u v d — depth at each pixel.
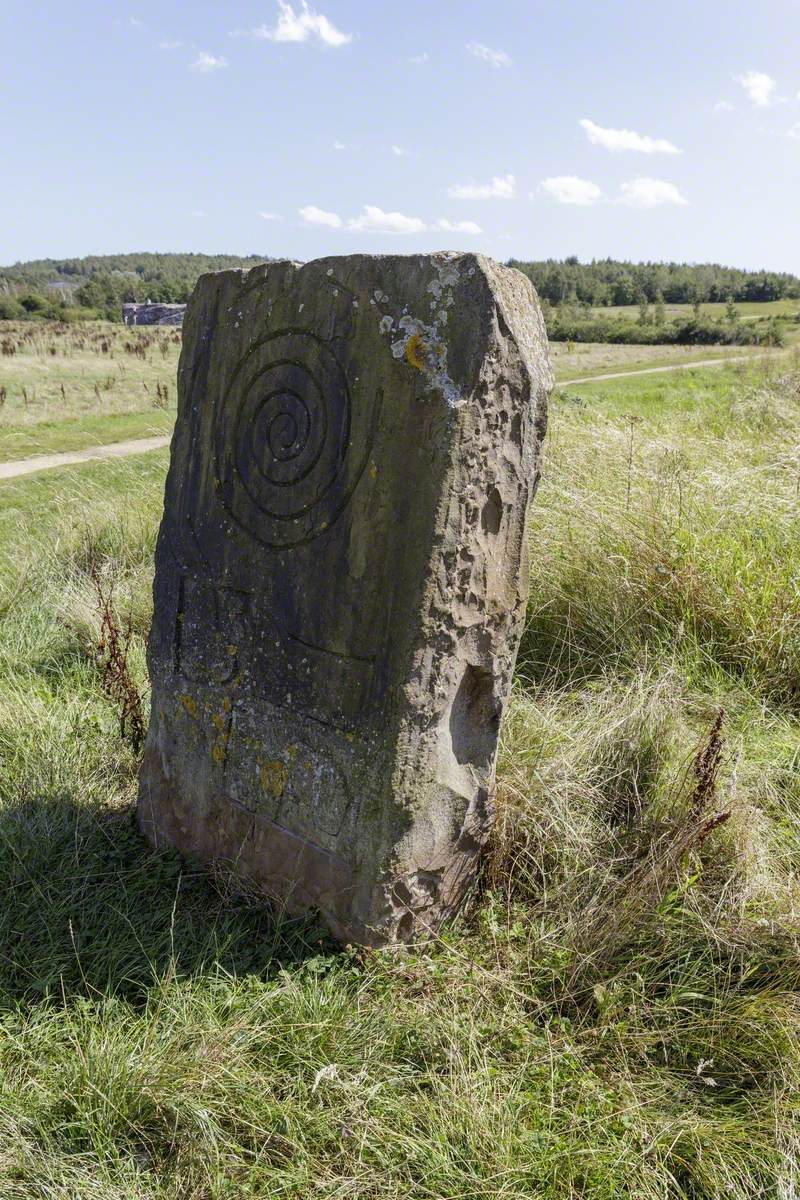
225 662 2.88
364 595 2.46
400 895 2.59
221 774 2.93
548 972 2.59
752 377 16.92
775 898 2.75
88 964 2.58
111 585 5.14
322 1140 2.08
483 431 2.35
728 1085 2.27
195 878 2.95
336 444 2.50
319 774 2.63
